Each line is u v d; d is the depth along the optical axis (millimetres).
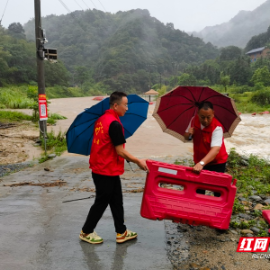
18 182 5969
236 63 91125
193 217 2965
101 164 2957
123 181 5875
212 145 3189
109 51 169250
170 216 3008
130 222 3779
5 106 22984
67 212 4164
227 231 3484
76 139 3453
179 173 2957
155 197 3014
